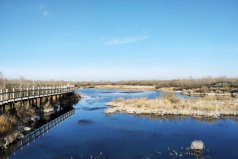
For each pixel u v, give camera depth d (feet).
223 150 59.82
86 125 90.53
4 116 71.51
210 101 140.26
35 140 68.64
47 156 55.77
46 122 93.30
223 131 80.89
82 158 54.85
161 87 365.20
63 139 70.44
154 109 118.93
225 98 152.66
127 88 393.70
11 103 81.87
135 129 84.17
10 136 63.87
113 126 88.79
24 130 77.15
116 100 157.38
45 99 121.39
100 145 64.85
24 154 56.95
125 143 66.80
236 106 124.26
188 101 133.59
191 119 101.86
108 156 56.03
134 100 144.56
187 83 382.63
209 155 55.98
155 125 90.68
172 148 61.72
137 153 58.03
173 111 114.62
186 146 63.46
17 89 90.48
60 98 145.48
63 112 120.57
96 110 130.21
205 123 94.22
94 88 414.00
